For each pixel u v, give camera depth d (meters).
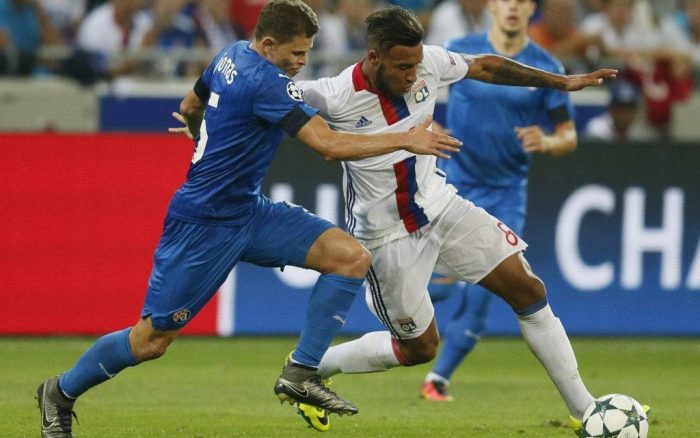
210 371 34.53
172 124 46.69
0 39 50.03
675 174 40.88
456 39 31.75
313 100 22.08
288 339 41.50
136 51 50.25
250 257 21.38
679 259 41.03
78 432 24.12
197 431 24.42
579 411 22.72
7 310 39.97
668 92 50.31
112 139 39.81
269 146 20.70
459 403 29.42
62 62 49.78
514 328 41.50
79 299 39.97
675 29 55.09
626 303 40.91
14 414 26.30
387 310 23.45
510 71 22.86
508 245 22.66
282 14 20.09
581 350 39.97
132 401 28.91
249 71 20.09
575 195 40.62
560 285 40.72
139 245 39.91
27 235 39.84
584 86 22.86
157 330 20.95
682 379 34.12
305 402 21.19
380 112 22.12
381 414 27.36
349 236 21.38
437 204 22.84
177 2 52.16
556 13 51.31
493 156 30.91
